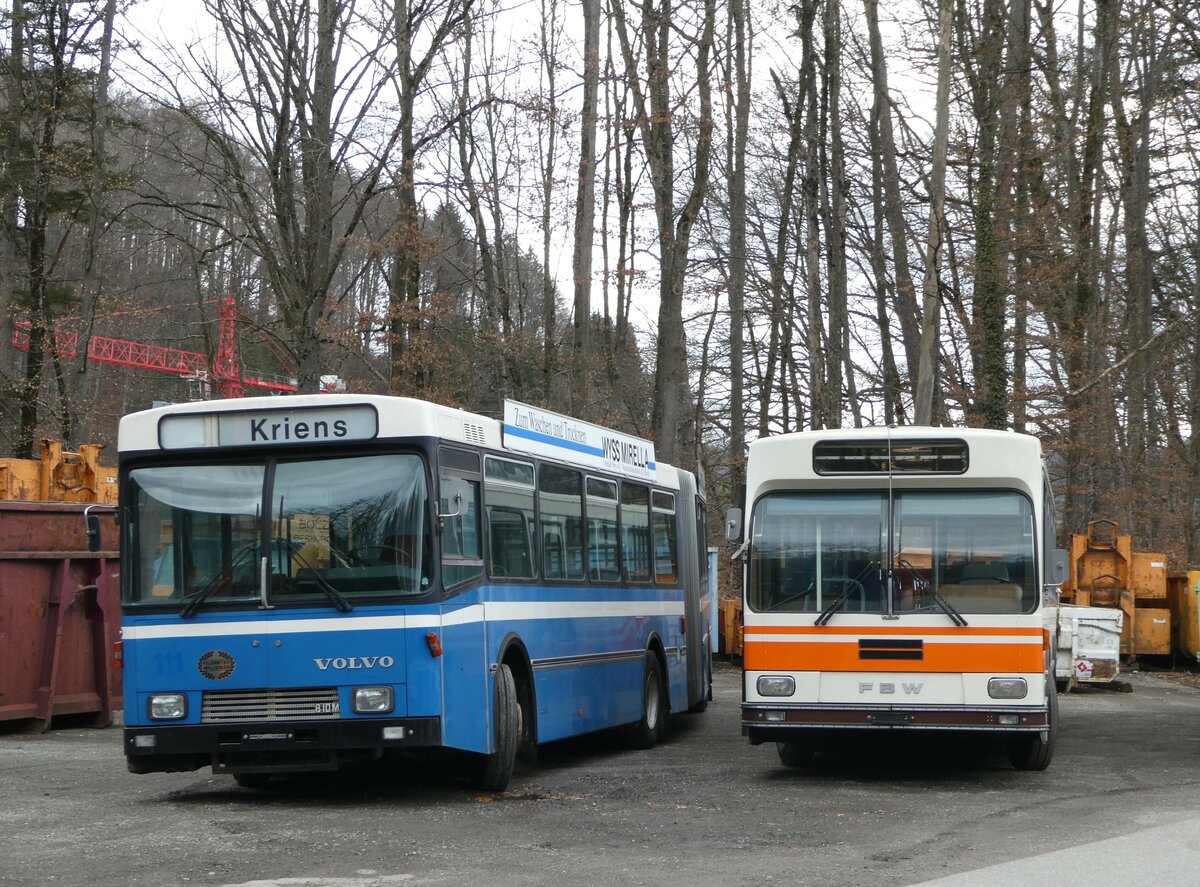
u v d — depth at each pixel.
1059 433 33.97
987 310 28.38
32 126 33.34
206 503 11.21
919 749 15.72
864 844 9.40
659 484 18.03
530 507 13.25
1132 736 16.97
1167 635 28.81
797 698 12.79
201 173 23.00
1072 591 29.31
